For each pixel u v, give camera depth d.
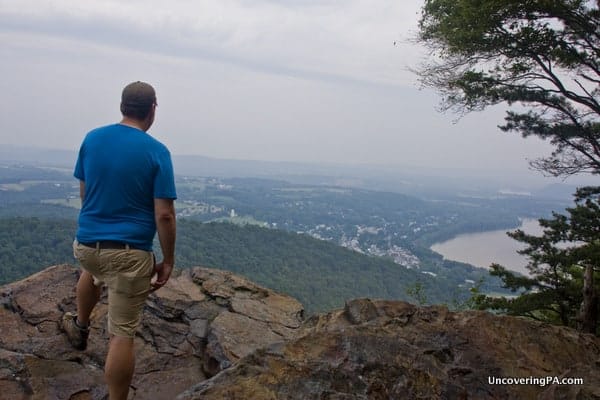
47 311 3.33
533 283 7.73
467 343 2.80
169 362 3.19
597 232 7.38
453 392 2.36
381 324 2.88
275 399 2.09
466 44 6.19
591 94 6.88
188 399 2.05
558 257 7.39
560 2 5.58
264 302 4.14
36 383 2.63
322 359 2.39
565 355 2.81
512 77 6.62
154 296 3.84
